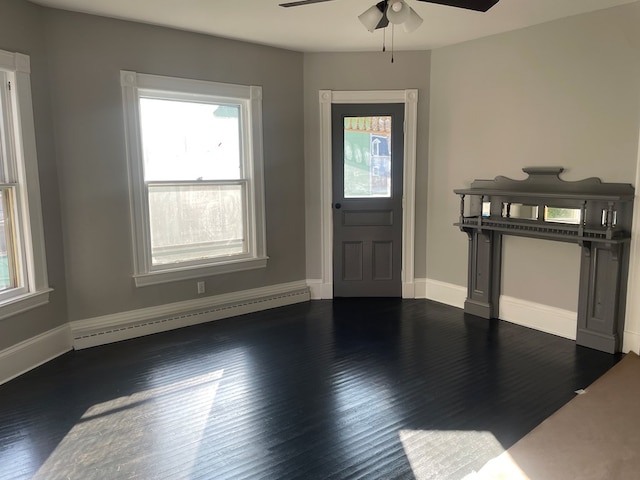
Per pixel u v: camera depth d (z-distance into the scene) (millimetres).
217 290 4543
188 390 3082
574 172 3758
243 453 2408
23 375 3311
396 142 4879
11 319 3279
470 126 4492
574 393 3000
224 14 3627
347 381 3199
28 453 2420
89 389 3100
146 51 3896
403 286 5078
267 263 4816
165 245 4219
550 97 3859
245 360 3561
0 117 3232
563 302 3941
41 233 3480
